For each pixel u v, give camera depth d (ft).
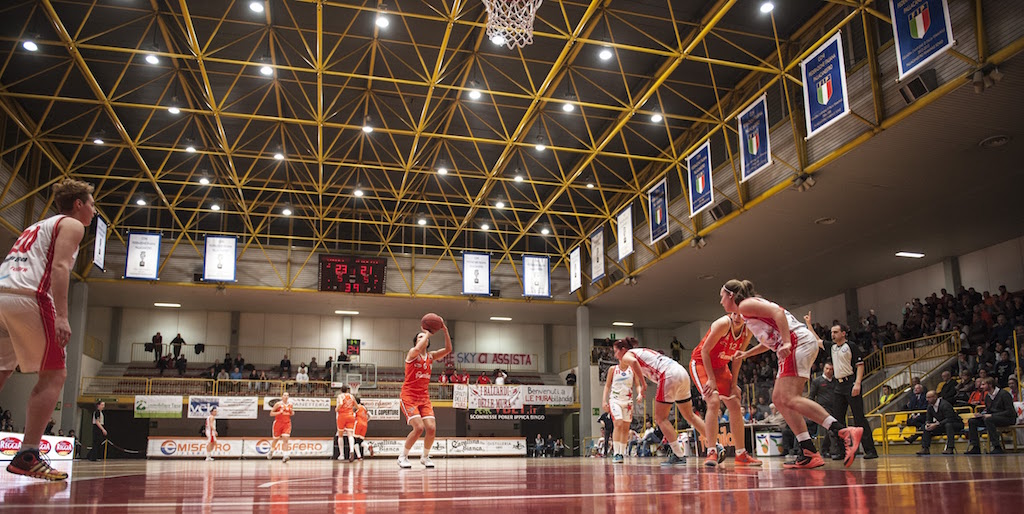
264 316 136.67
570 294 127.54
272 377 127.34
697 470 21.80
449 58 71.92
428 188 113.19
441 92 82.53
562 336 150.00
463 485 14.84
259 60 73.87
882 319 113.80
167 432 126.52
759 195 77.56
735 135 83.05
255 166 103.91
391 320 142.00
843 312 122.31
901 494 9.96
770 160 64.85
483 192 100.12
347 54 72.69
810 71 59.67
